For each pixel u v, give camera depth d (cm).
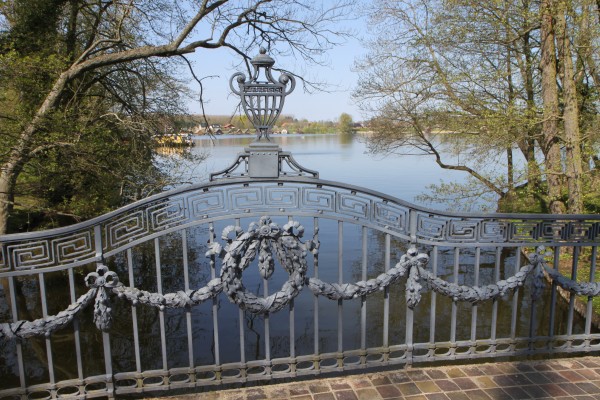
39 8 938
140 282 920
